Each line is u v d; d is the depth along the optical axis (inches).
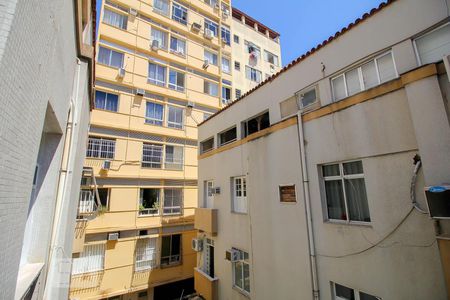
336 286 223.1
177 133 618.8
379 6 212.5
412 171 176.7
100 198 500.4
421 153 165.6
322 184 247.9
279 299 270.5
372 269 191.8
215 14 791.7
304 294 241.9
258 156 331.6
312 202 249.0
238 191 381.4
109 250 482.9
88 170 464.1
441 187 148.8
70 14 143.7
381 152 195.6
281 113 308.7
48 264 163.0
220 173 418.6
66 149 187.8
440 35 182.5
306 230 249.6
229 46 807.1
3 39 57.3
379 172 196.2
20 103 72.0
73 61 182.7
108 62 555.5
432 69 166.4
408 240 173.8
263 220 309.6
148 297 514.9
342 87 245.0
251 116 362.3
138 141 560.1
